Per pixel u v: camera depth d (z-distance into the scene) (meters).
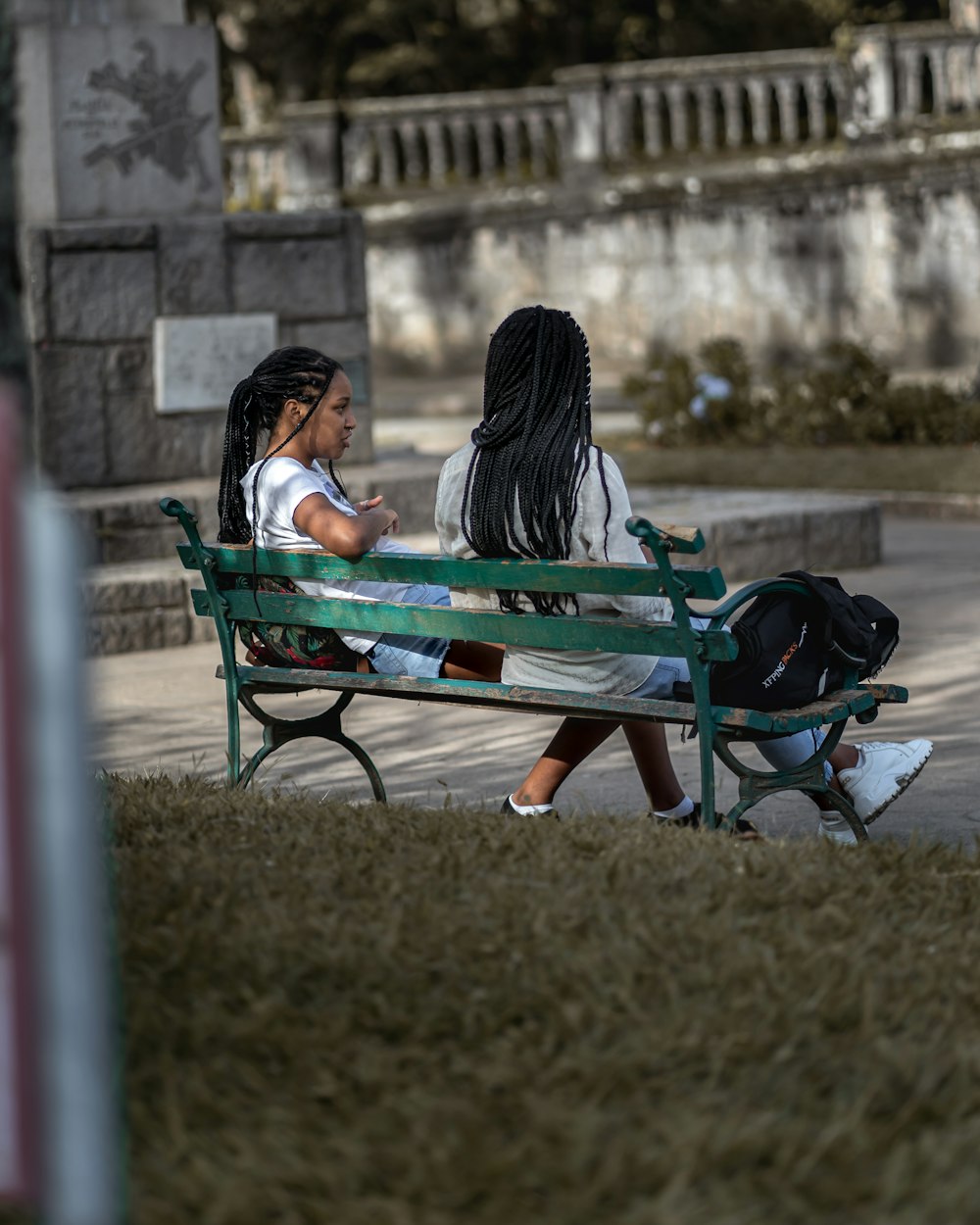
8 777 4.24
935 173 54.75
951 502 30.06
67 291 21.34
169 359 21.95
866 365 37.69
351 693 11.50
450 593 10.93
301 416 11.41
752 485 33.31
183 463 22.31
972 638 18.41
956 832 11.36
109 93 22.25
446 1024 6.78
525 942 7.39
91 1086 4.33
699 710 9.48
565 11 73.38
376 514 10.85
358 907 7.84
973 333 55.16
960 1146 5.97
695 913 7.70
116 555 20.64
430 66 73.12
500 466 10.04
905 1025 6.89
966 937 7.88
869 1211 5.58
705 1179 5.75
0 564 4.22
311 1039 6.64
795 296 56.75
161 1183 5.76
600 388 54.41
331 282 23.22
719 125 61.28
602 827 9.51
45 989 4.27
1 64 8.63
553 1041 6.59
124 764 13.78
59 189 22.09
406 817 9.71
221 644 11.48
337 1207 5.57
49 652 4.27
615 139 58.19
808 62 56.12
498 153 63.84
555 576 9.73
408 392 56.12
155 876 8.20
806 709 9.95
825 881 8.29
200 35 22.75
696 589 9.23
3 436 4.24
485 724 15.21
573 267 59.00
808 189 55.94
